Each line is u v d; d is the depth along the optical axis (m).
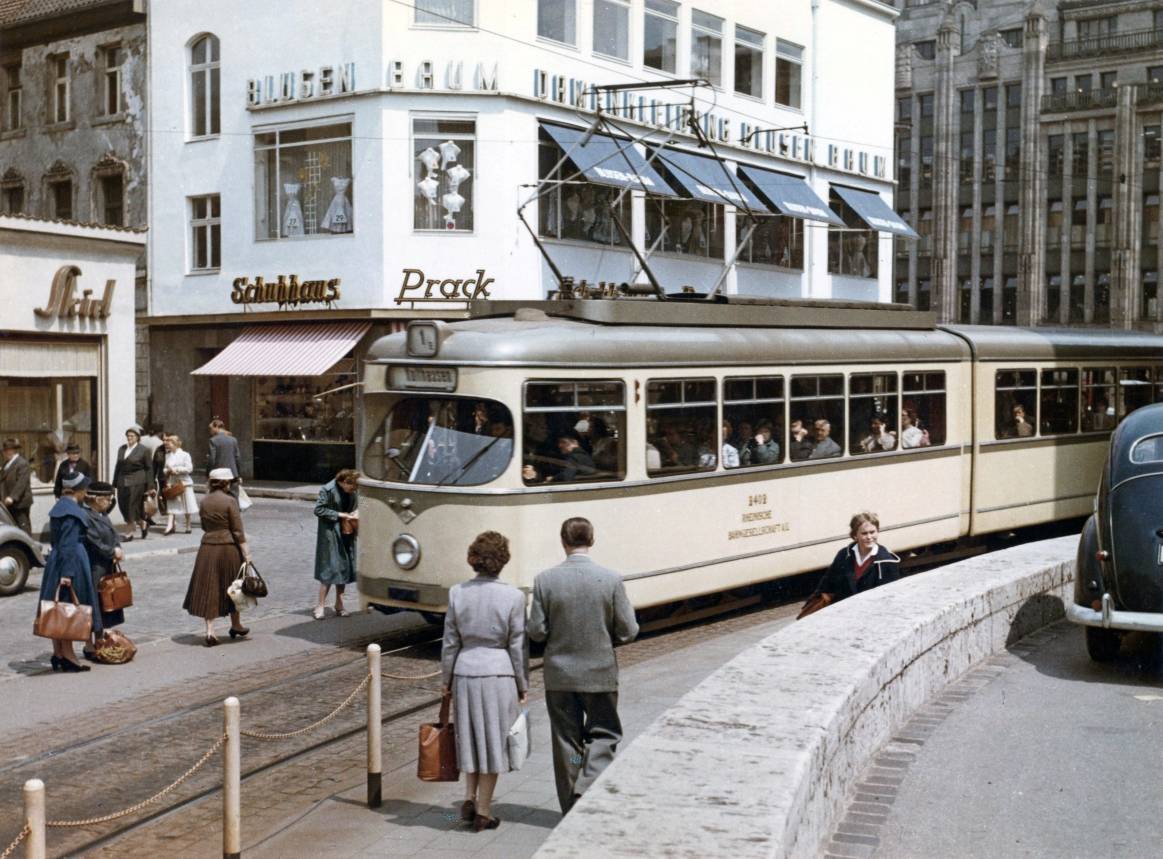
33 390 21.86
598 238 31.94
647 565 13.76
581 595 7.72
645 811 5.23
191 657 13.22
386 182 29.12
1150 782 7.97
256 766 9.53
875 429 17.41
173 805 8.62
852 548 11.38
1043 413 21.08
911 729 9.23
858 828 7.09
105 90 34.38
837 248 40.56
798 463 15.91
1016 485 20.41
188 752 9.91
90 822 6.41
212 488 13.94
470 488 12.62
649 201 33.41
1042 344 21.00
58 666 12.56
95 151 34.47
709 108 35.16
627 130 32.66
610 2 32.25
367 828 8.01
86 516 12.57
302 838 7.84
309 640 14.09
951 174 73.75
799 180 38.47
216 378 32.94
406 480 13.06
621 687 11.48
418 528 12.89
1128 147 68.62
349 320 29.80
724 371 14.78
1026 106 71.19
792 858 5.43
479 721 7.74
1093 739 8.98
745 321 15.55
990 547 21.84
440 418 13.02
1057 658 11.84
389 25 29.05
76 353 22.48
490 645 7.80
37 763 9.61
